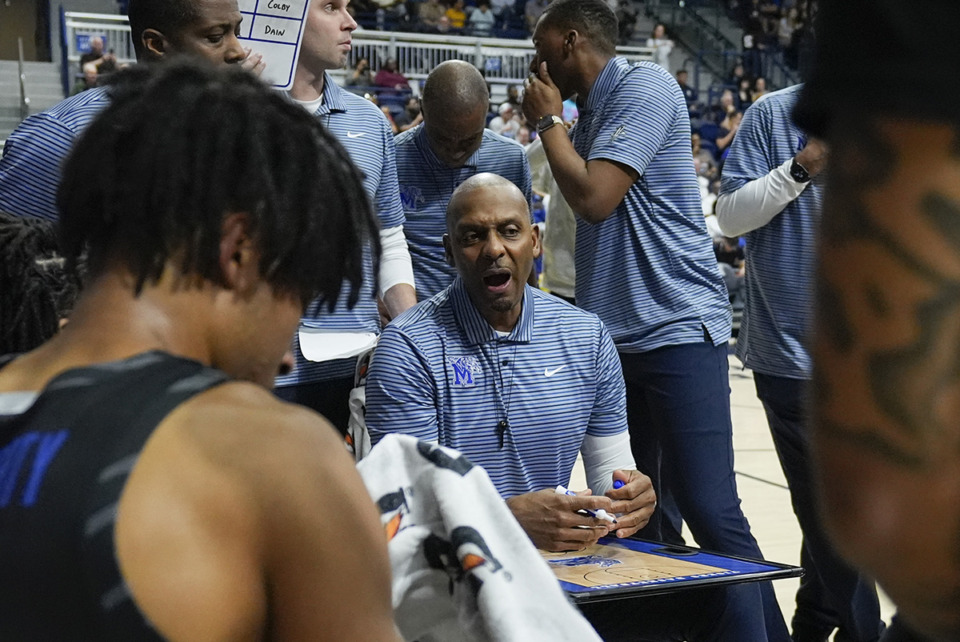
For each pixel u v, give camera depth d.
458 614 0.86
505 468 1.99
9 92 11.64
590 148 2.50
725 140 13.30
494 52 12.69
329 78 2.42
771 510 4.05
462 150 2.86
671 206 2.48
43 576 0.60
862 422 0.39
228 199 0.71
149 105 0.72
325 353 2.17
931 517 0.38
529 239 1.98
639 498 1.86
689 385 2.45
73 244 0.74
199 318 0.72
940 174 0.37
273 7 2.08
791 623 2.71
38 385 0.67
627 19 14.70
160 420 0.63
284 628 0.64
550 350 2.01
